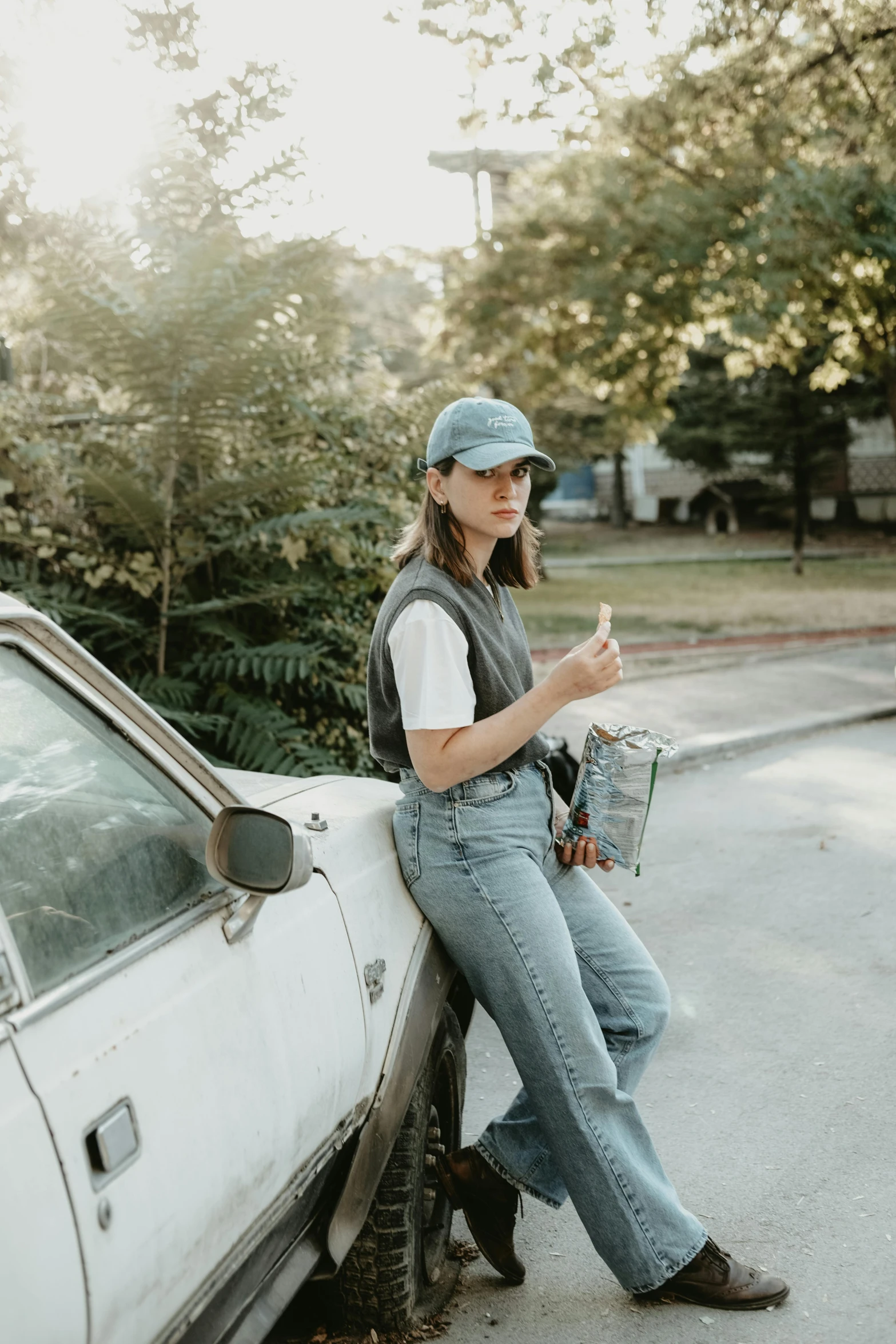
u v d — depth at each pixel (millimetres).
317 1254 2291
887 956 4984
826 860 6355
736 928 5418
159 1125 1610
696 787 8289
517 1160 2727
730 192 13664
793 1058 4082
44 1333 1354
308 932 2158
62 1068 1472
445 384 6785
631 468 40656
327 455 6242
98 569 5617
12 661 1756
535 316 18203
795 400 23844
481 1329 2680
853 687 11914
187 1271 1695
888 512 34844
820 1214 3131
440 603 2443
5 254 6266
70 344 6367
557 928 2549
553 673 2402
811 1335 2629
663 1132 3611
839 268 13336
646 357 17391
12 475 5664
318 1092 2086
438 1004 2607
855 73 12102
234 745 5617
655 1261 2592
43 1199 1378
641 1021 2760
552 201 16578
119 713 1934
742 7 11805
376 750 2637
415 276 19344
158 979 1716
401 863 2600
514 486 2490
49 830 1672
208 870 1962
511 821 2588
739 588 22891
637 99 12797
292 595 5668
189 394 5422
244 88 6418
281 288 5598
